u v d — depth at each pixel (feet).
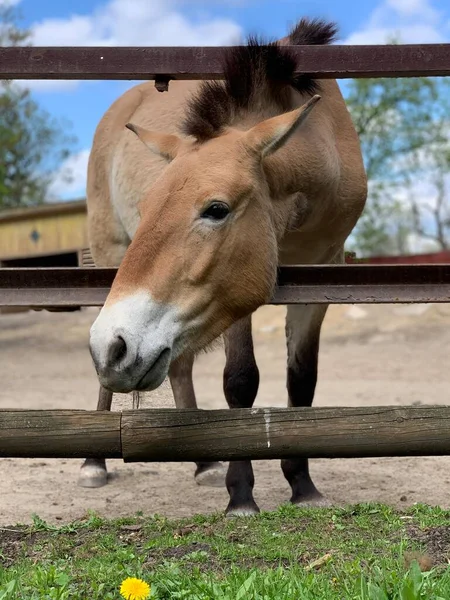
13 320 60.90
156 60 11.12
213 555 10.41
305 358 15.15
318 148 12.37
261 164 10.93
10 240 54.03
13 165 110.52
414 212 98.58
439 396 30.71
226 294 10.51
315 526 11.63
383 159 73.82
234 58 11.28
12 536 11.71
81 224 50.93
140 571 9.43
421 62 10.94
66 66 10.94
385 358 42.22
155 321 9.73
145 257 9.90
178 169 10.41
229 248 10.37
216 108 11.14
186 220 10.06
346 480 16.80
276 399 31.17
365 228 76.89
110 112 17.60
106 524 12.31
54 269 10.96
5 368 43.93
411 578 8.29
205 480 16.99
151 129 15.20
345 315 51.78
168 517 13.91
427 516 11.76
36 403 30.45
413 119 72.74
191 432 10.03
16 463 19.66
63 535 11.72
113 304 9.64
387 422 10.04
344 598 8.27
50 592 8.71
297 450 10.06
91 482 17.01
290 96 12.35
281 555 10.20
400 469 17.93
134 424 10.00
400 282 10.92
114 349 9.31
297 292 11.14
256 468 18.62
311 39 12.87
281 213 11.68
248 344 13.66
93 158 17.69
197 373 41.73
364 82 72.08
